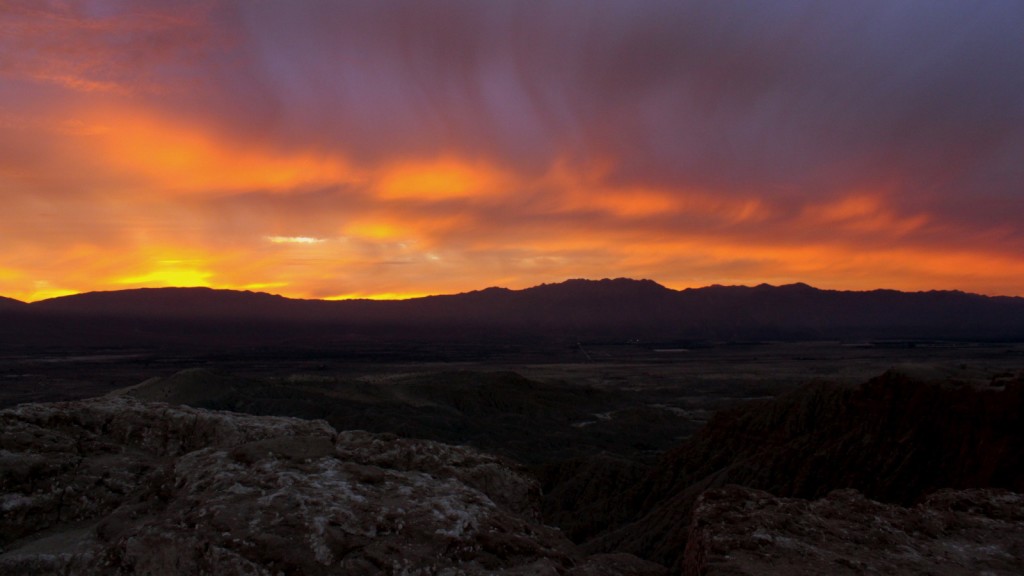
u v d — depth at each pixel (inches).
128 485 507.8
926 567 421.1
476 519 396.2
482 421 3513.8
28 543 446.3
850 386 1692.9
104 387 4616.1
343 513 367.9
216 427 576.7
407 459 485.4
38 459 503.5
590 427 3484.3
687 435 3203.7
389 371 6688.0
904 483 1331.2
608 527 1646.2
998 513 543.8
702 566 415.2
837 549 437.4
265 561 331.6
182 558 338.3
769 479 1515.7
